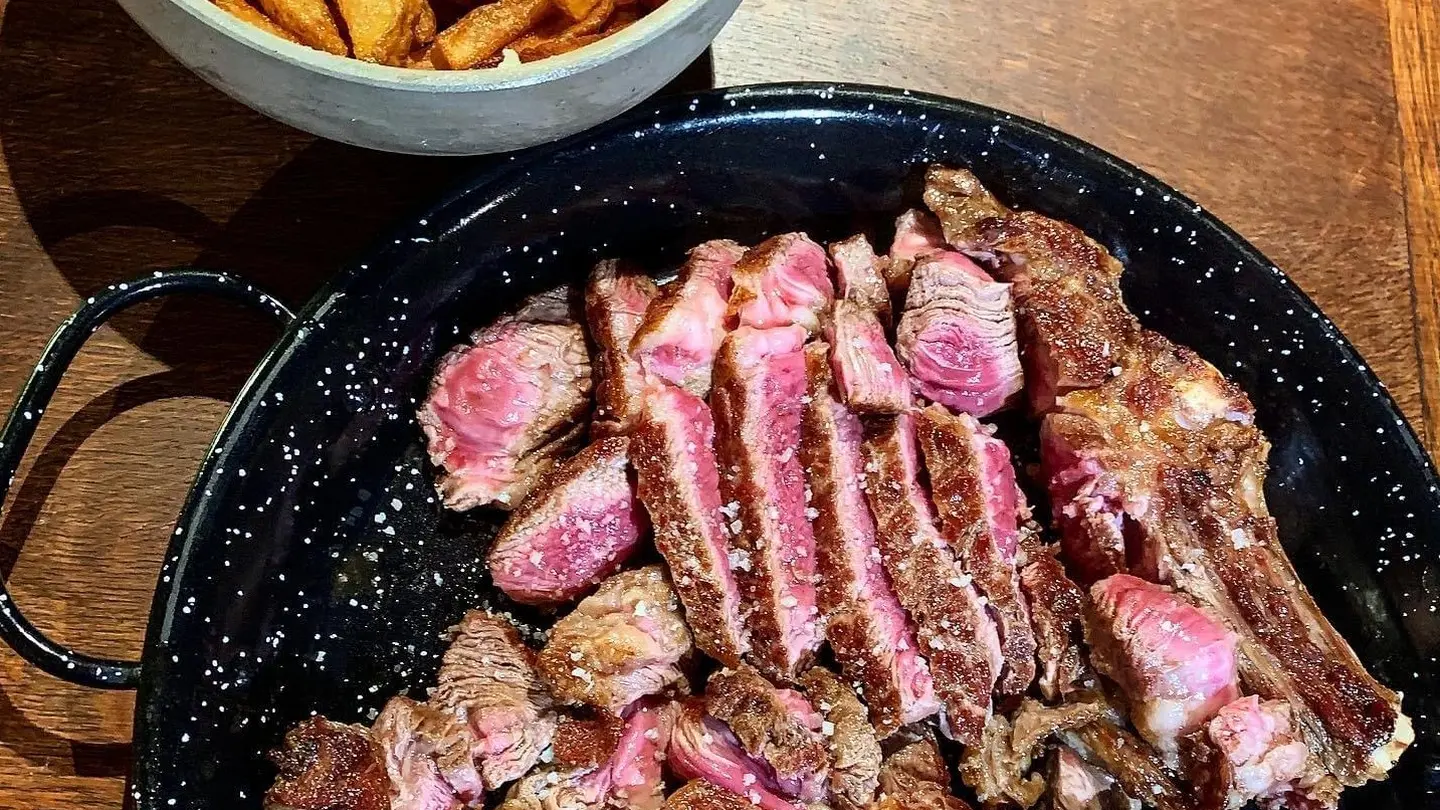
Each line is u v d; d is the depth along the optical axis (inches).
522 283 14.2
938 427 14.0
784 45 14.8
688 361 14.1
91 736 13.6
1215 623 13.6
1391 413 13.9
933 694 13.7
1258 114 15.6
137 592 13.7
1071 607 14.0
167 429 13.9
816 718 13.5
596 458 13.6
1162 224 14.0
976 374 14.3
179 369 13.9
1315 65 15.8
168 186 13.9
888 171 14.0
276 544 13.3
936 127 13.5
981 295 14.1
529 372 14.1
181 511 12.9
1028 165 13.9
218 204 13.9
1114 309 14.2
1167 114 15.4
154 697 12.3
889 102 13.3
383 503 14.2
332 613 14.0
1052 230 14.0
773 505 13.8
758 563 13.6
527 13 11.8
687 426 13.6
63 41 13.7
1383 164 15.8
